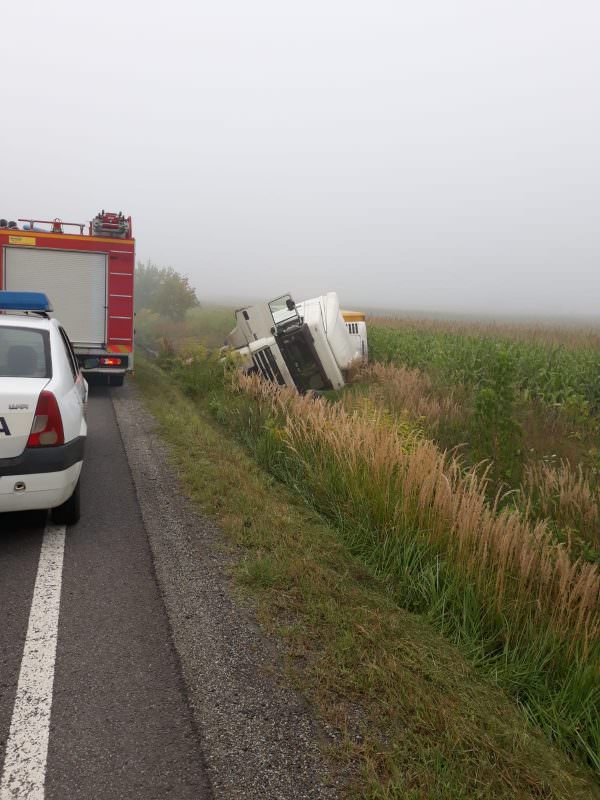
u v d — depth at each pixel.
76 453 4.73
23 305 6.08
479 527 4.82
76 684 3.01
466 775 2.60
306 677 3.16
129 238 12.02
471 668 3.68
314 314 14.20
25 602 3.80
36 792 2.33
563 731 3.37
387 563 4.92
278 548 4.77
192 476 6.52
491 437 7.96
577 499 6.55
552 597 4.40
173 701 2.93
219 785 2.43
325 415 8.15
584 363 13.32
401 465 5.73
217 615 3.73
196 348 14.88
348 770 2.55
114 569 4.34
